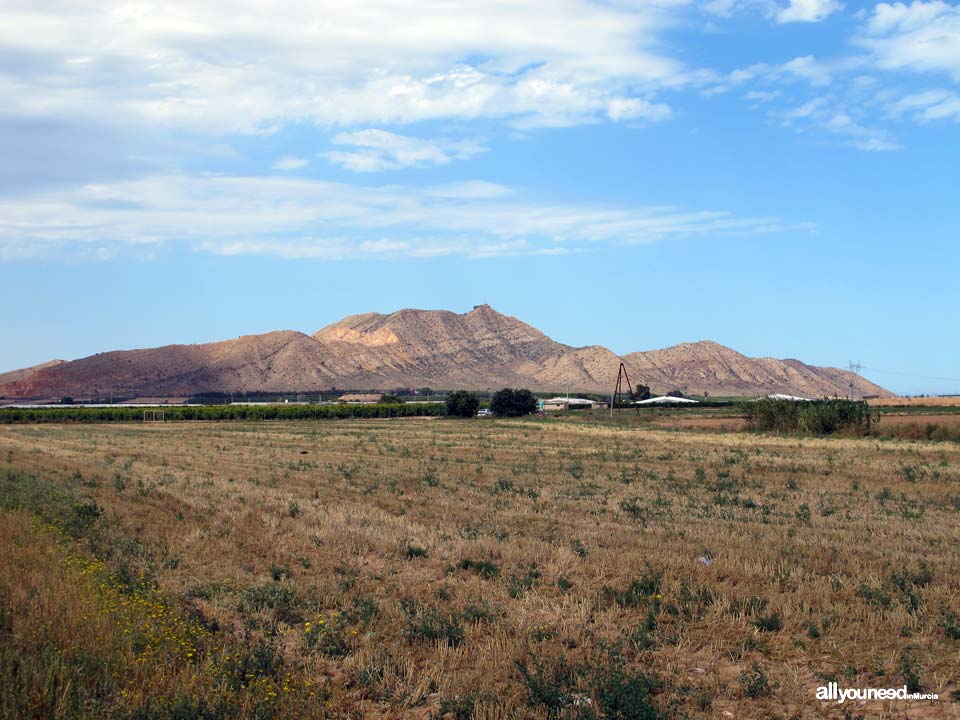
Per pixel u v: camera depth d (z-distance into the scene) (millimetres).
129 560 19016
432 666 12789
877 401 169375
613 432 84312
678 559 19984
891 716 11156
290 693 11180
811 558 20141
